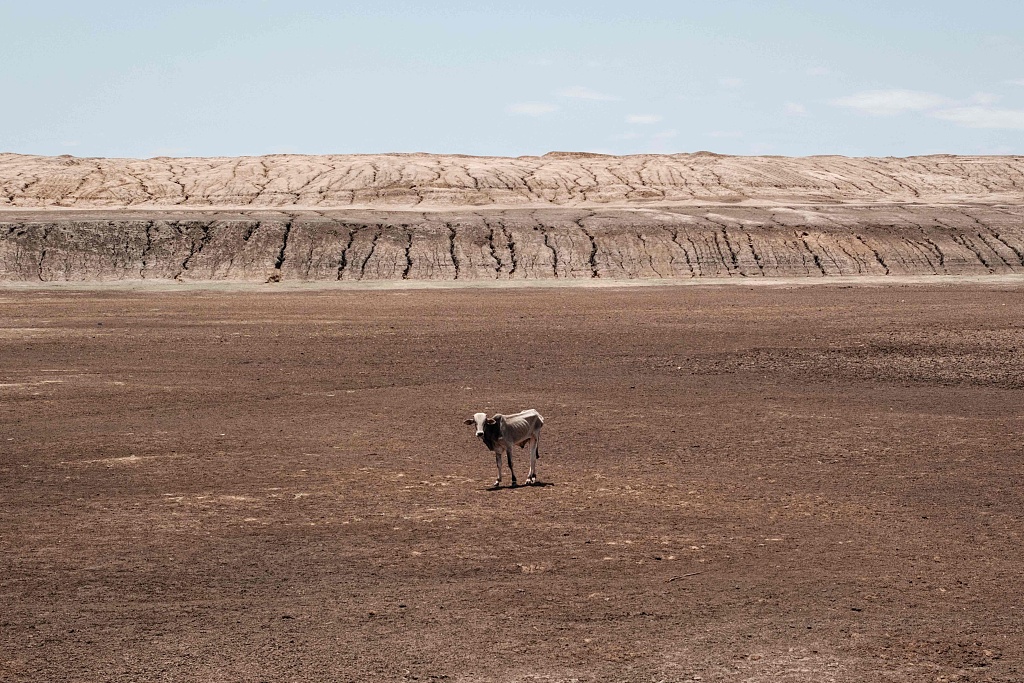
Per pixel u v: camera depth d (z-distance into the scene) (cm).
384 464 2120
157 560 1443
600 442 2347
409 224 11100
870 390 3139
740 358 3903
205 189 17788
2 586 1329
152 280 9231
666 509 1722
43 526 1630
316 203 16238
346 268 9700
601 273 9812
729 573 1366
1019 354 3825
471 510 1719
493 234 10831
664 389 3189
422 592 1298
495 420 1859
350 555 1463
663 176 19838
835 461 2120
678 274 9800
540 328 5050
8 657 1096
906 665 1062
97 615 1222
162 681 1037
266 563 1427
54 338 4647
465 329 5025
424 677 1043
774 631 1156
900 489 1864
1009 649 1099
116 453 2238
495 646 1120
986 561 1413
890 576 1348
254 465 2111
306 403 2953
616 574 1366
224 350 4253
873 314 5634
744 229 11138
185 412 2802
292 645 1127
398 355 4081
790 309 6053
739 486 1897
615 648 1111
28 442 2361
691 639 1134
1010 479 1933
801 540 1526
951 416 2644
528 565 1409
